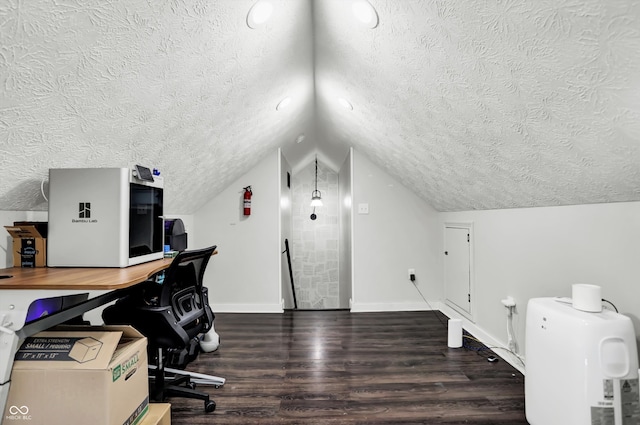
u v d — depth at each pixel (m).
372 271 3.64
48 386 1.09
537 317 1.52
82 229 1.48
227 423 1.67
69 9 0.86
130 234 1.56
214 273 3.59
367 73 1.92
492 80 1.25
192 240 3.54
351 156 3.66
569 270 1.80
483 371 2.20
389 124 2.38
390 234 3.65
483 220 2.69
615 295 1.53
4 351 1.07
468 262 2.95
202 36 1.32
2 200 1.42
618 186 1.37
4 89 0.94
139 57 1.18
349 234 3.87
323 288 5.38
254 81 1.99
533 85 1.14
